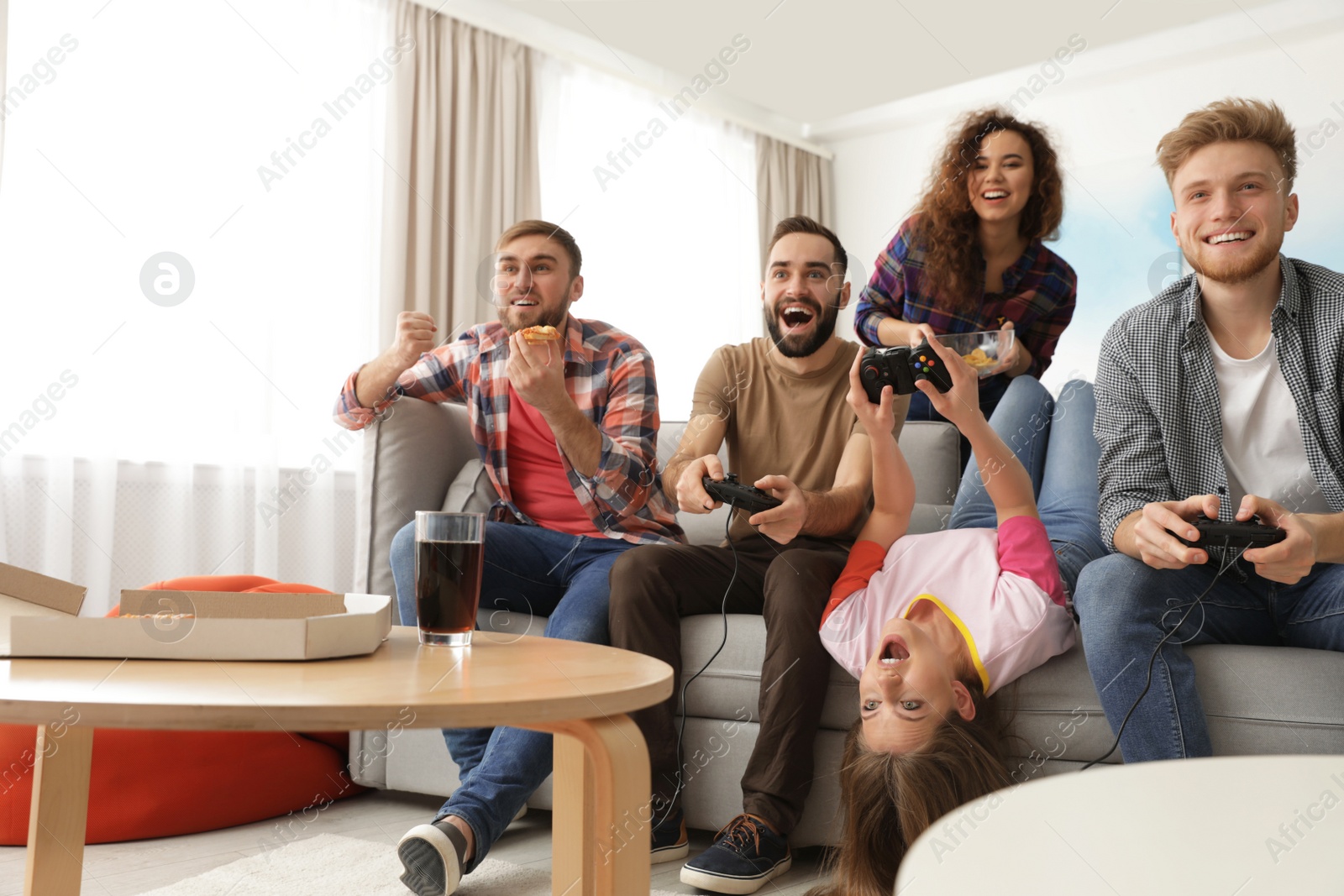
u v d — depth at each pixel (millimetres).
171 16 2545
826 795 1278
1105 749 1159
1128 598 1104
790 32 3588
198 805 1444
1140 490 1268
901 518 1384
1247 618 1184
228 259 2627
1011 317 2404
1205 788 359
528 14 3459
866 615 1253
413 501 1721
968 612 1202
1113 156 3768
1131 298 3670
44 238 2270
